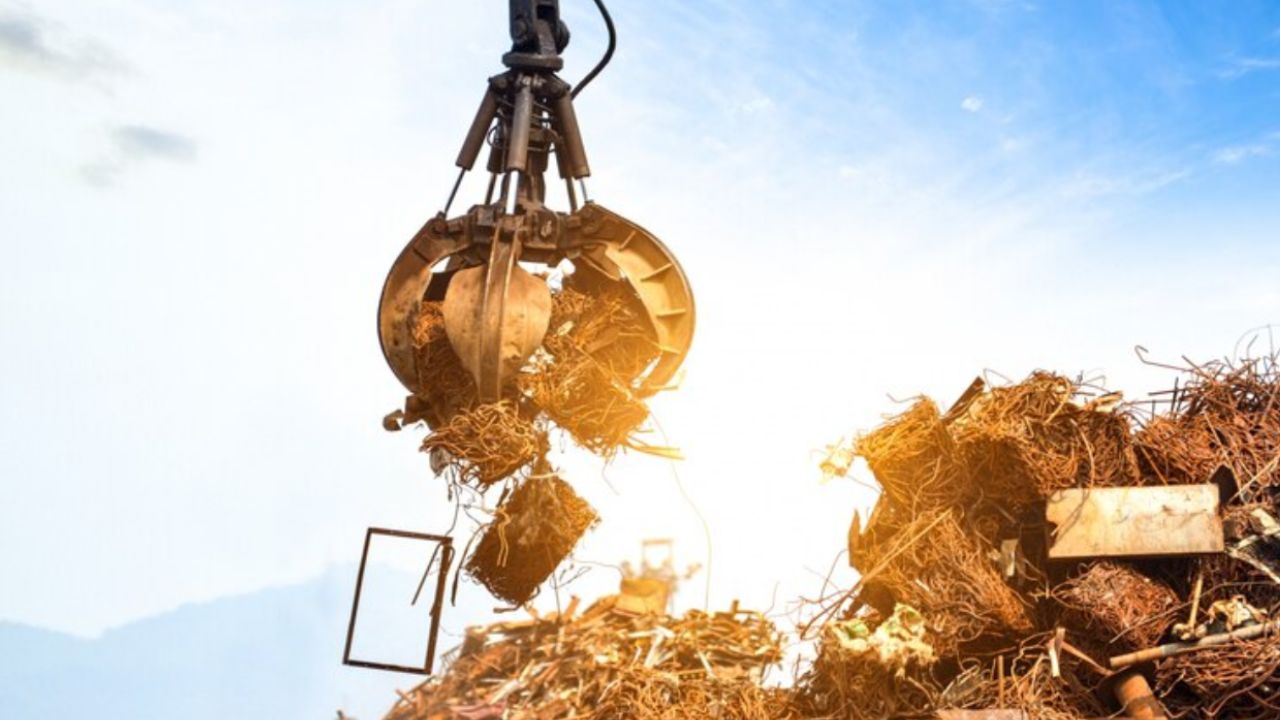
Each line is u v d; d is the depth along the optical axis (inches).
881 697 359.3
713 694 470.0
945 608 373.4
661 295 396.2
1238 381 412.8
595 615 569.6
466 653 571.5
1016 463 378.6
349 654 370.0
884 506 398.9
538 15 417.4
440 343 387.2
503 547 374.9
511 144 396.2
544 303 374.6
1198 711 350.3
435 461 365.1
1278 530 368.8
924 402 387.5
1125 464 387.2
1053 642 361.7
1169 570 374.9
